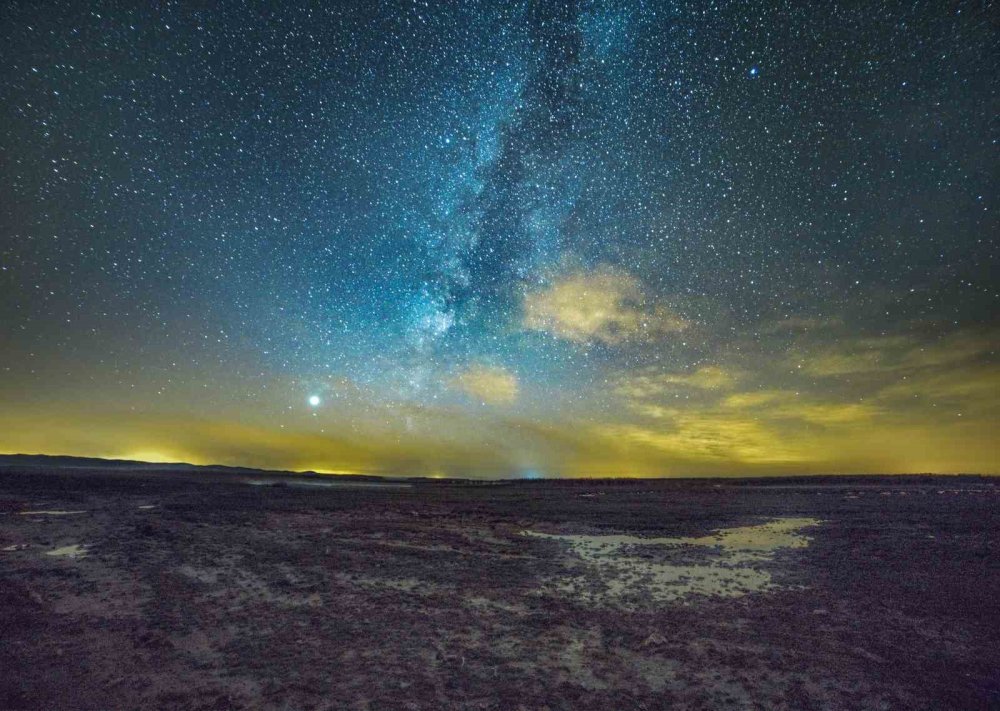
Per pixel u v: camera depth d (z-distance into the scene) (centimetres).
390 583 1141
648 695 657
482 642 824
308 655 762
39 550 1289
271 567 1239
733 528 1822
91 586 1039
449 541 1605
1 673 676
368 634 848
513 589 1109
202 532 1598
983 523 1725
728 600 1028
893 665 734
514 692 661
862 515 1961
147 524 1627
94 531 1517
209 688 656
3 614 870
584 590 1105
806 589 1086
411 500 2655
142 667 710
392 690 661
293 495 2792
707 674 713
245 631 851
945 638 827
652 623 905
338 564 1283
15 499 2127
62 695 629
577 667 737
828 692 661
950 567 1223
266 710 606
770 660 752
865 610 955
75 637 802
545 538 1683
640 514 2156
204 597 1009
